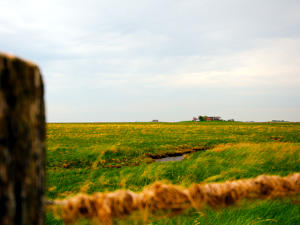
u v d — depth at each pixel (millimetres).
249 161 9953
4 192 638
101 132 32906
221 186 1661
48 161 13641
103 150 16016
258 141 23359
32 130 749
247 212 2949
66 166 12617
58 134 28672
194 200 1514
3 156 633
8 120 643
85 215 1256
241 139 24938
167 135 29234
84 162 13648
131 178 9266
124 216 1320
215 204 1580
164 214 1425
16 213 677
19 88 674
